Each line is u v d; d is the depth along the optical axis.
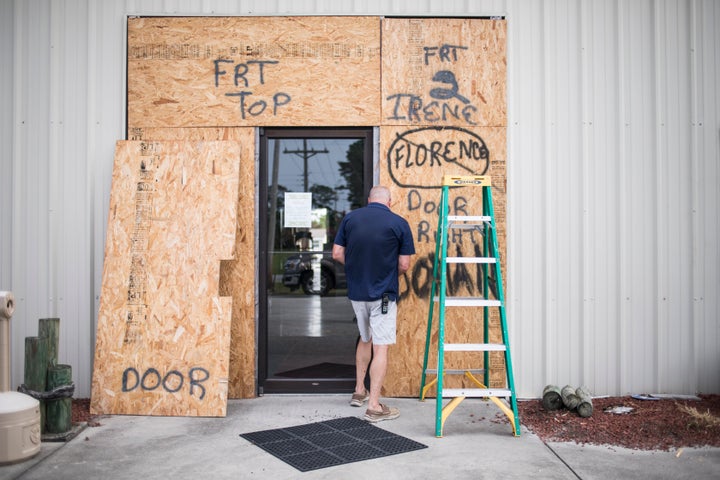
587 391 5.27
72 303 5.70
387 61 5.79
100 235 5.73
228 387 5.68
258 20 5.78
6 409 4.04
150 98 5.77
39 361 4.60
